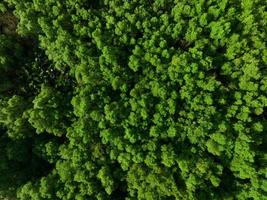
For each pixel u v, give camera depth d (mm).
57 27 23375
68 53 22875
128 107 22438
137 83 22578
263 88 21359
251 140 20641
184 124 21938
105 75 22812
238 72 21688
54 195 22797
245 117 21234
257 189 21109
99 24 23391
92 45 23750
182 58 21281
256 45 21562
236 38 21406
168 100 21688
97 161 22578
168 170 21594
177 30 22406
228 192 21891
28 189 22812
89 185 22203
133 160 21453
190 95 21766
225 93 21953
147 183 21516
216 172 21234
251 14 21859
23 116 23344
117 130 22281
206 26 22625
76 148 22609
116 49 22516
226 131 21219
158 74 22688
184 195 20984
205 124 21188
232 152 21344
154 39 22438
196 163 21094
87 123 22500
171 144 21891
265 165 21438
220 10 22359
